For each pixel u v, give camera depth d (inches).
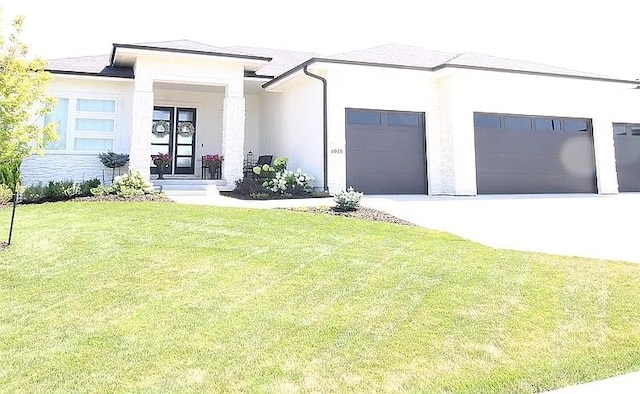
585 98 661.9
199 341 145.6
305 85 590.9
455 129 581.0
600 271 226.4
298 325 158.6
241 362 132.2
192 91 693.9
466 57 629.9
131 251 247.8
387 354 137.9
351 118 561.6
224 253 247.9
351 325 159.0
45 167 575.8
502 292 192.7
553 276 217.0
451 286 200.1
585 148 664.4
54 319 162.2
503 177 613.9
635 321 163.2
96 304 176.6
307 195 520.7
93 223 315.9
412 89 587.2
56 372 125.9
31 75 290.7
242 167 587.2
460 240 298.2
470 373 126.9
